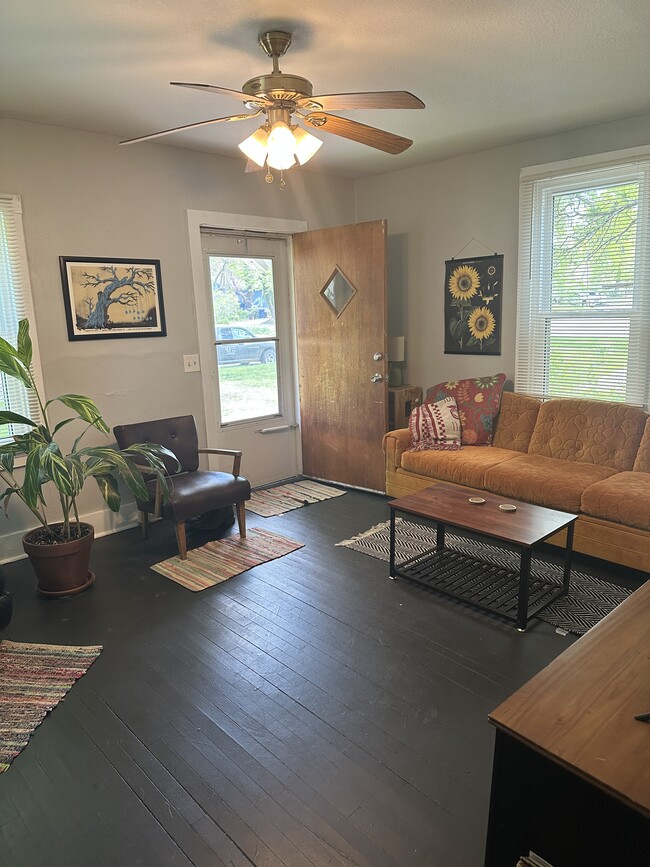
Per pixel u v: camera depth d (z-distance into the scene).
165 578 3.21
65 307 3.57
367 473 4.65
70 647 2.55
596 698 1.37
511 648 2.47
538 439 3.92
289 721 2.07
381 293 4.30
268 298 4.79
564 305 4.00
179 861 1.55
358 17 2.21
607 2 2.12
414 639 2.56
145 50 2.44
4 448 2.87
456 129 3.71
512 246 4.21
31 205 3.38
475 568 3.19
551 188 3.92
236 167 4.30
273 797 1.75
